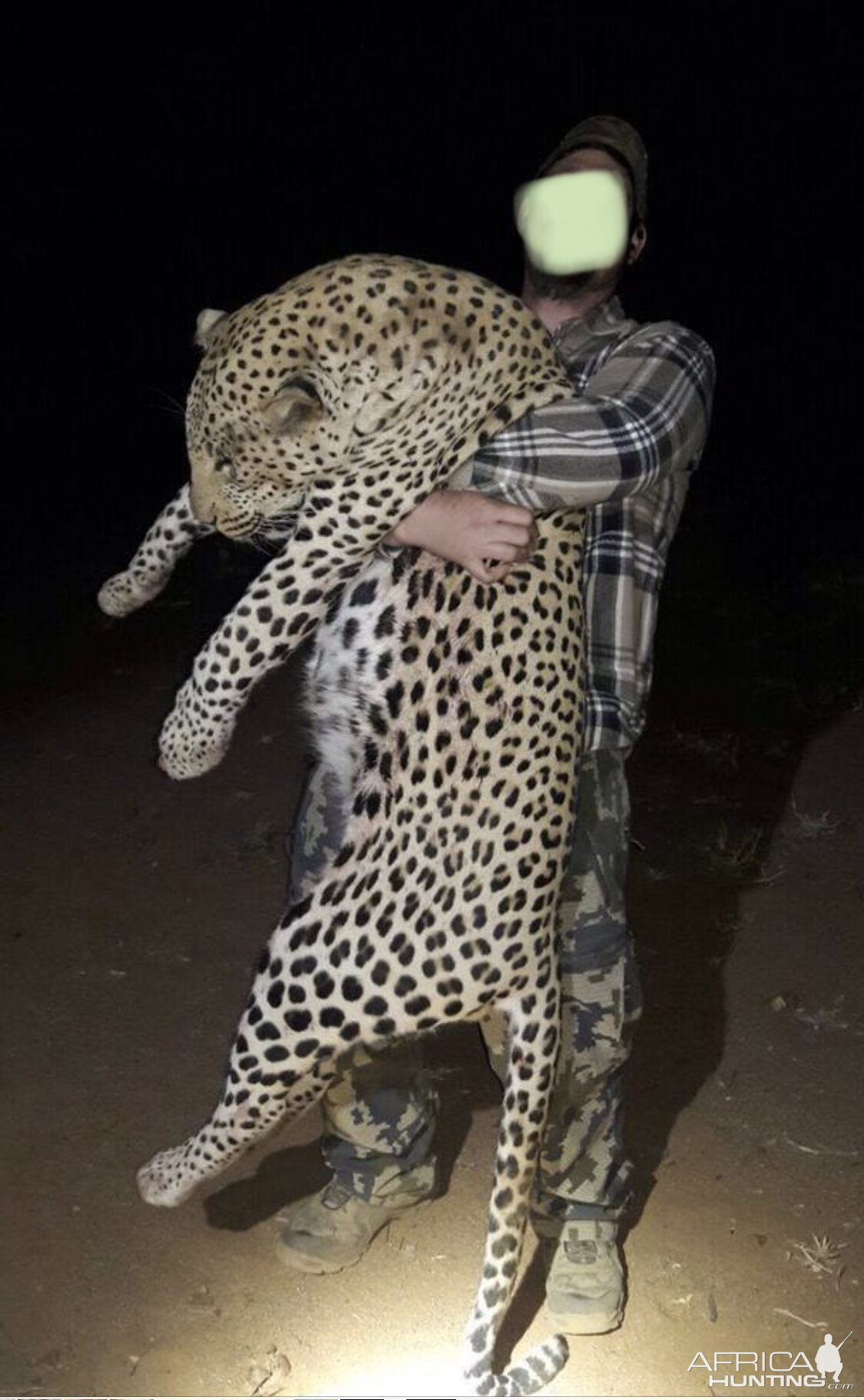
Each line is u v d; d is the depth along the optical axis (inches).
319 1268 143.6
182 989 182.4
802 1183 155.9
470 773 119.6
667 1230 149.7
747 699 261.3
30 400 403.9
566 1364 135.0
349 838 122.5
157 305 468.4
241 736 240.1
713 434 396.8
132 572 137.2
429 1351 136.9
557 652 121.3
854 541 334.0
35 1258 144.3
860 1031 177.6
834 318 472.7
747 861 210.8
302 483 122.6
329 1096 140.9
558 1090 132.9
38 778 228.4
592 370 130.2
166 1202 128.6
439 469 119.0
